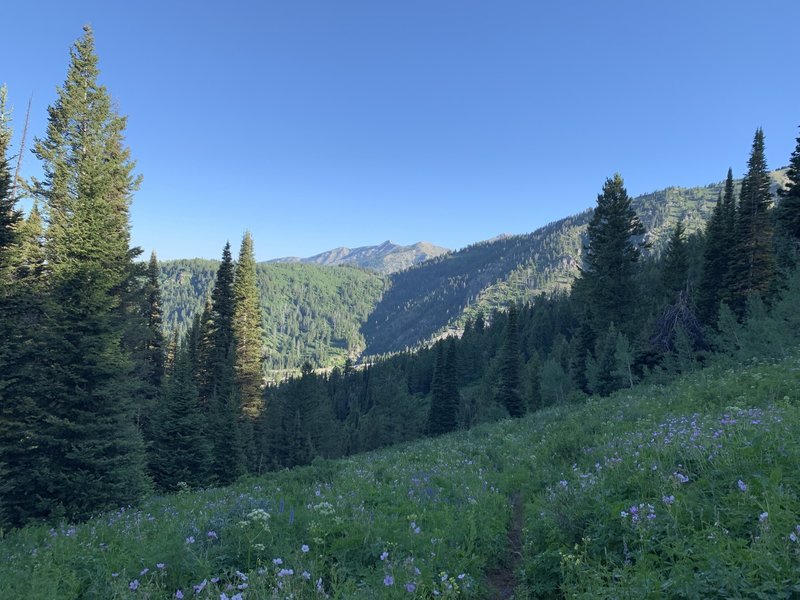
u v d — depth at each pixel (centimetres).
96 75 3450
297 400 6756
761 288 3753
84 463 1825
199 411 3262
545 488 988
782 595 329
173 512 1131
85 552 666
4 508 1636
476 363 12338
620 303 4400
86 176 2359
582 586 459
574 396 3005
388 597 468
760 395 1326
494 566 687
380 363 17850
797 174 3438
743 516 462
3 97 2548
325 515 759
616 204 4466
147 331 3425
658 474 626
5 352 1761
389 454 2270
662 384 2559
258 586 475
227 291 5316
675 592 371
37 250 2720
